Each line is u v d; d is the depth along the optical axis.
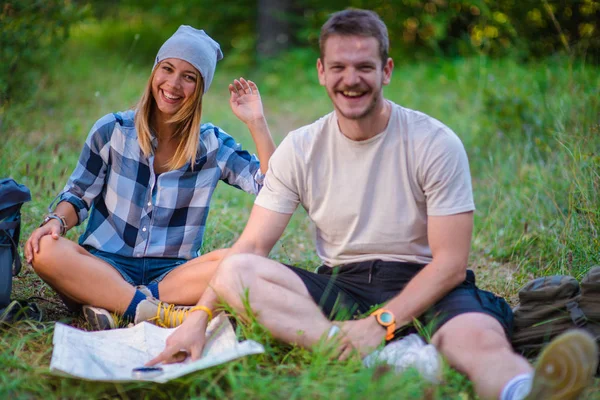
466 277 3.32
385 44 3.11
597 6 9.72
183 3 16.75
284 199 3.36
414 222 3.22
